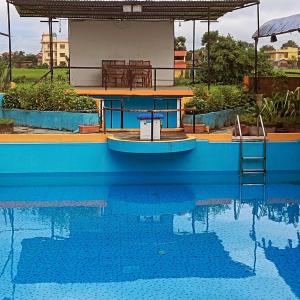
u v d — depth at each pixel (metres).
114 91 14.99
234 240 7.89
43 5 14.84
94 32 18.09
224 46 21.22
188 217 9.05
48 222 8.73
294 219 8.93
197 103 12.95
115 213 9.25
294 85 14.93
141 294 6.00
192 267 6.83
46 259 7.10
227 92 14.06
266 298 5.90
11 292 6.05
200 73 20.86
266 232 8.27
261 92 15.18
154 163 11.30
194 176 11.45
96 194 10.55
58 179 11.25
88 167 11.23
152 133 10.77
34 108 13.20
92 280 6.40
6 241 7.82
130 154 11.21
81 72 18.12
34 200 10.08
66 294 6.00
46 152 11.14
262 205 9.77
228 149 11.38
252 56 21.22
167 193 10.64
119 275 6.55
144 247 7.58
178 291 6.09
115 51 18.22
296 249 7.51
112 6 15.14
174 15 17.59
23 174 11.16
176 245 7.67
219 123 13.23
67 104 12.99
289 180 11.59
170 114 14.69
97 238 7.98
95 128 12.09
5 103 13.66
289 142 11.46
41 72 23.53
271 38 15.33
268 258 7.14
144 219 8.92
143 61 17.97
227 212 9.34
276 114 12.71
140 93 14.98
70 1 14.41
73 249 7.49
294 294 6.02
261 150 11.39
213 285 6.26
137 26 18.23
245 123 11.99
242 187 11.12
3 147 11.05
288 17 14.39
